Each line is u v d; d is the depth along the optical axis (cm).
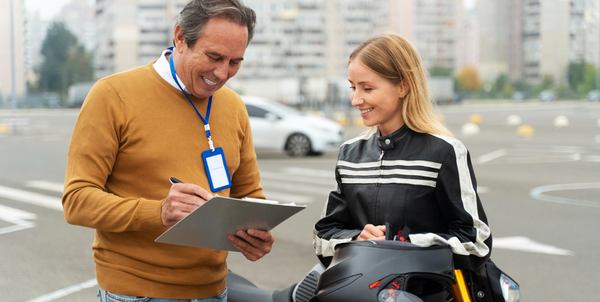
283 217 255
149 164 261
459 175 276
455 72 15638
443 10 15900
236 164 286
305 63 12669
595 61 13000
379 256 250
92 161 255
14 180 1301
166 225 245
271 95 5903
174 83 265
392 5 14288
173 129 264
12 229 836
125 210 247
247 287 312
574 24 13100
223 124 279
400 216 280
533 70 13688
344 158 301
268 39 12556
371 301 242
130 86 262
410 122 285
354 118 3878
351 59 294
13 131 3028
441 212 282
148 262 263
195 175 267
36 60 10888
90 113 257
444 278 255
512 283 292
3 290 591
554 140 2348
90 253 721
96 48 12744
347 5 12750
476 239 271
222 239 254
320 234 296
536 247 739
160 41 11869
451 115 4981
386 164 286
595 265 668
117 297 264
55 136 2752
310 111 5134
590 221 880
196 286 272
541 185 1205
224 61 252
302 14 12638
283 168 1484
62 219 902
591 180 1272
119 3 11394
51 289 595
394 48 287
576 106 7244
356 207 293
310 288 285
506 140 2358
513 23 13938
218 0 249
